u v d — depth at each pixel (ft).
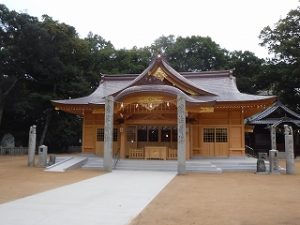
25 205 34.78
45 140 163.63
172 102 83.30
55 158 86.17
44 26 150.92
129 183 54.24
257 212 32.35
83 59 177.27
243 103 90.38
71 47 168.66
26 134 161.38
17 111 146.41
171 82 96.84
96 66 196.75
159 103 83.51
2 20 141.08
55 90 162.09
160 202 37.55
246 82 191.21
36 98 151.74
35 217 29.30
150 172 73.41
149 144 100.22
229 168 79.71
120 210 32.81
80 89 163.53
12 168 79.36
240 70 202.39
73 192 44.09
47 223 27.17
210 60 237.66
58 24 159.02
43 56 149.59
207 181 58.54
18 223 27.07
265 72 178.29
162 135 100.22
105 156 76.07
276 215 30.99
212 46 232.73
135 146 100.37
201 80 116.06
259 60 198.70
